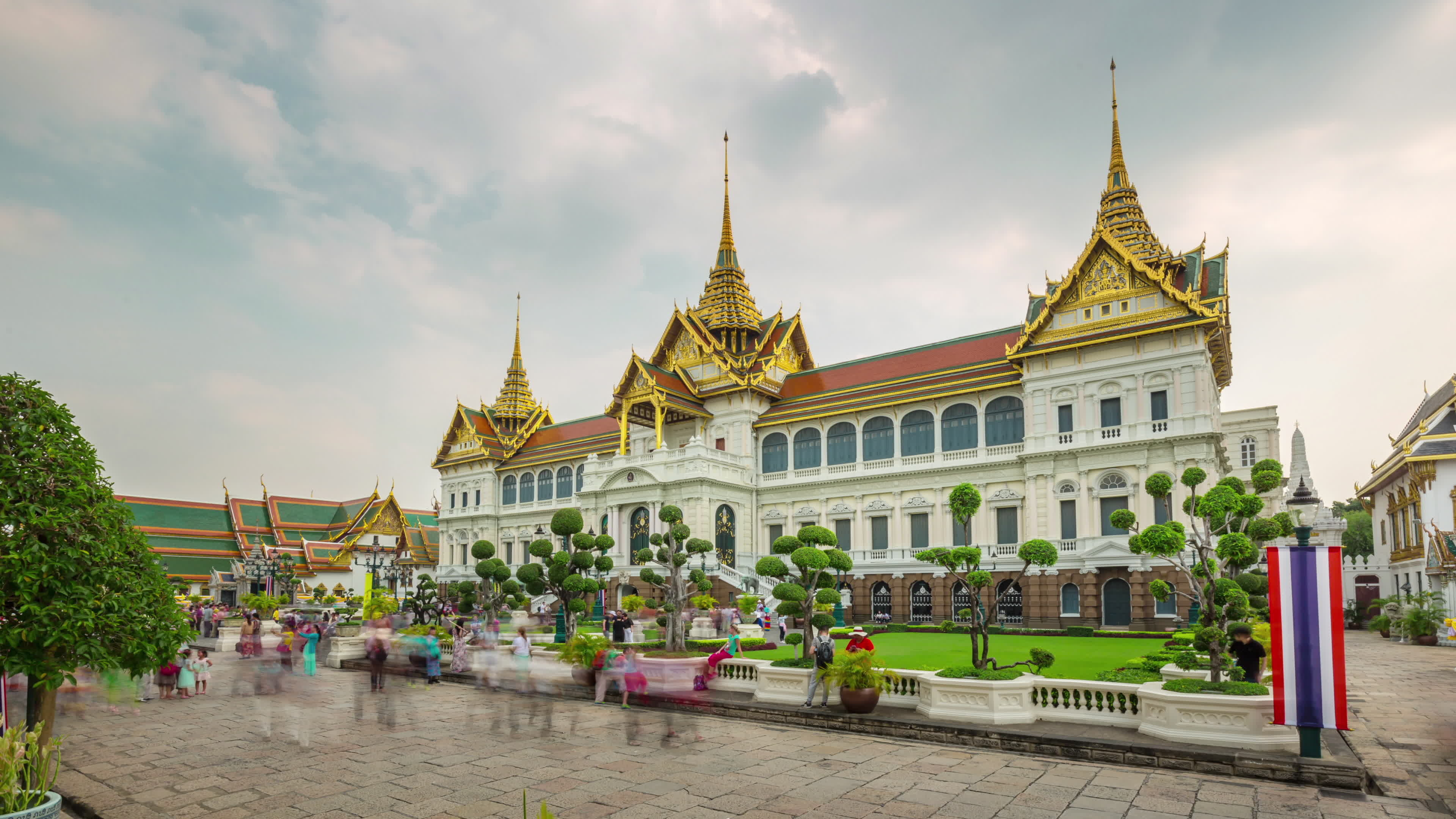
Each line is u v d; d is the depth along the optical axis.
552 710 25.11
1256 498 23.69
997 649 38.06
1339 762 16.08
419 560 104.31
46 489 14.16
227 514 102.62
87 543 14.36
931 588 59.84
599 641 27.33
